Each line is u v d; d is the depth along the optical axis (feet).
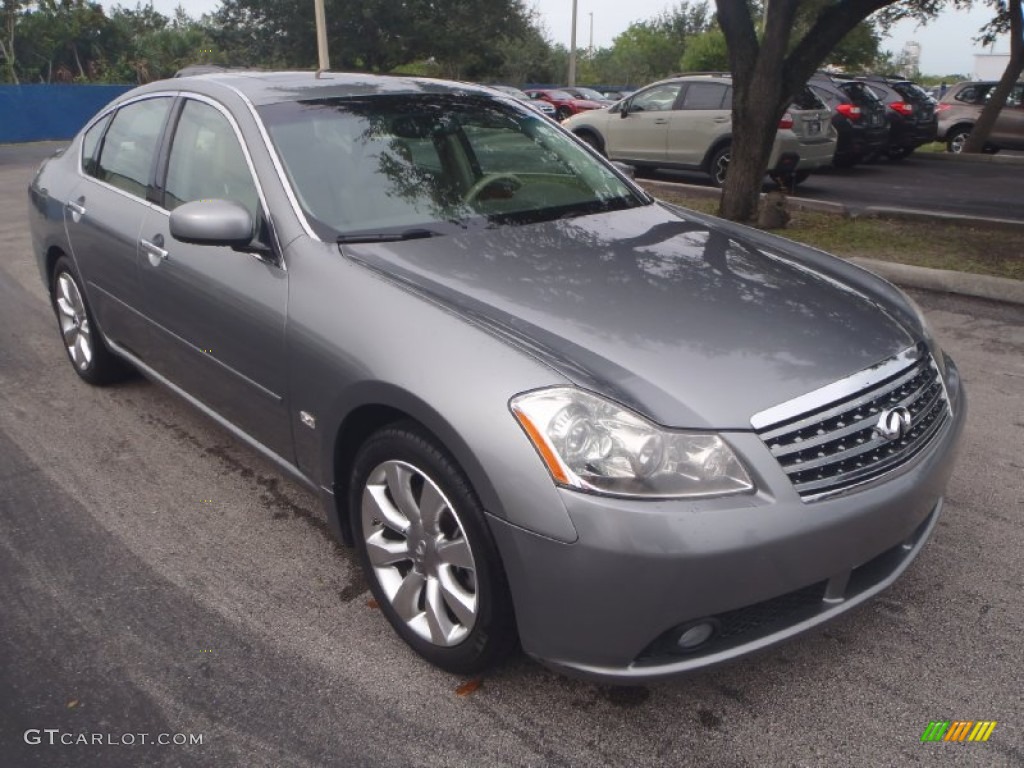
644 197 12.12
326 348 8.46
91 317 14.44
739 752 7.35
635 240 10.05
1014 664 8.34
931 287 21.48
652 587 6.59
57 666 8.45
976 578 9.70
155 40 148.87
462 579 7.86
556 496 6.68
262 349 9.46
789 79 27.94
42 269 15.92
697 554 6.53
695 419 6.86
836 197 39.19
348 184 10.06
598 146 46.65
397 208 10.02
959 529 10.67
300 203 9.62
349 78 12.14
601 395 6.91
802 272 9.73
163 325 11.68
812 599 7.36
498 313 7.91
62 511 11.35
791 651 8.57
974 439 13.08
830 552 7.04
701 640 7.03
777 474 6.89
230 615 9.22
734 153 29.01
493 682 8.18
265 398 9.75
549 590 6.86
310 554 10.35
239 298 9.73
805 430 7.15
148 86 13.48
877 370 7.81
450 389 7.22
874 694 7.98
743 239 10.85
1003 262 23.61
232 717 7.78
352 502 8.77
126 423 14.05
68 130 85.76
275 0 103.91
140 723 7.73
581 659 7.06
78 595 9.57
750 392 7.14
